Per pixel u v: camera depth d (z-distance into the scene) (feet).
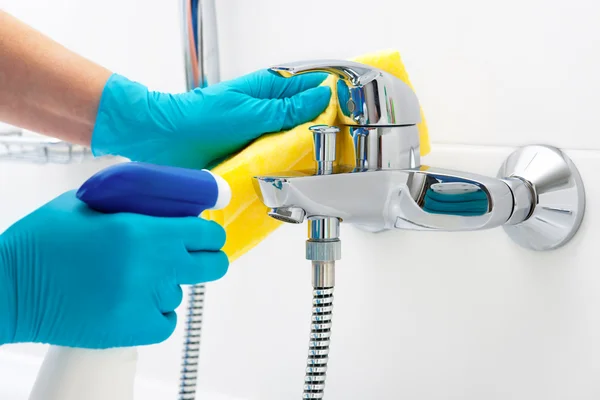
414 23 2.29
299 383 2.58
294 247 2.56
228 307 2.73
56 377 1.60
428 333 2.32
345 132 1.92
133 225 1.55
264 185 1.66
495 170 2.16
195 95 2.00
